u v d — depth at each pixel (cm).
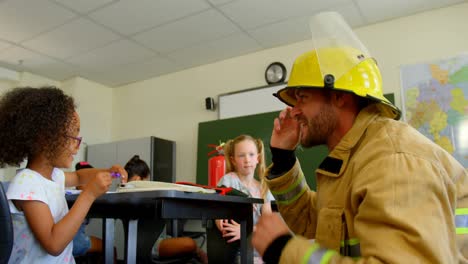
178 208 93
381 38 316
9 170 417
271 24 326
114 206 115
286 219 102
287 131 100
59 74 446
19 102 103
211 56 397
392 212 55
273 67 365
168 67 429
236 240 173
